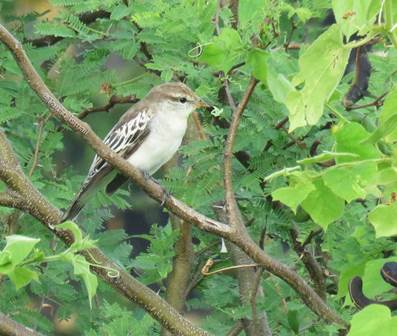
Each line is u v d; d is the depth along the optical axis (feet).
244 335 44.24
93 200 44.21
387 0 22.29
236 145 37.32
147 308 30.30
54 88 41.93
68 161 58.18
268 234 43.19
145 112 41.70
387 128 23.25
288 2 40.40
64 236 29.78
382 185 27.12
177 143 42.09
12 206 29.78
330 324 32.65
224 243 41.32
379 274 29.17
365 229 36.86
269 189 37.52
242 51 29.53
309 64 22.63
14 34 44.73
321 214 24.91
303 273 45.01
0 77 42.60
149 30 38.75
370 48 40.14
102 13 42.86
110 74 41.96
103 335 37.70
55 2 40.11
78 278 43.11
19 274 22.57
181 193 38.01
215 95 39.24
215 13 35.24
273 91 24.32
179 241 42.86
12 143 43.16
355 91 36.40
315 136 37.45
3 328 28.30
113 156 29.22
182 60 37.55
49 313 46.91
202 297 47.16
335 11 22.47
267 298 40.11
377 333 22.99
